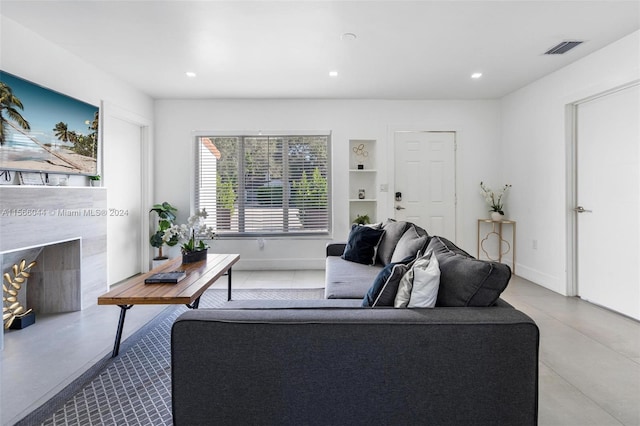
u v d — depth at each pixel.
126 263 4.20
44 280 3.06
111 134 3.87
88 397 1.77
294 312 1.30
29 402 1.72
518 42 2.95
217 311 1.30
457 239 4.77
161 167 4.68
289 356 1.22
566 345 2.35
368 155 4.93
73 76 3.18
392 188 4.75
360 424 1.23
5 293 2.68
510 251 4.55
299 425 1.23
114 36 2.83
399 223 3.03
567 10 2.43
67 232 2.93
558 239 3.61
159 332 2.63
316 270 4.72
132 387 1.86
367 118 4.73
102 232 3.40
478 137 4.74
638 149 2.80
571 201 3.49
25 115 2.62
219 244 4.75
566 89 3.47
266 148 4.78
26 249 2.71
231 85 4.11
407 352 1.22
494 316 1.27
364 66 3.51
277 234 4.80
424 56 3.25
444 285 1.51
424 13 2.48
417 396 1.23
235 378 1.22
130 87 4.08
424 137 4.77
